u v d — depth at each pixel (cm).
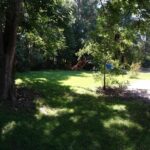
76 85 1623
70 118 923
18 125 827
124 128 852
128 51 1492
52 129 814
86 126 851
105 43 1405
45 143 724
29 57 2400
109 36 1392
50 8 1320
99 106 1095
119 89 1477
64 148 702
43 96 1228
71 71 2661
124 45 1416
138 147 727
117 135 796
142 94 1403
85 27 3197
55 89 1448
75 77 2062
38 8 1265
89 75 2242
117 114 995
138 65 2239
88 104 1119
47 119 897
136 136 796
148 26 1220
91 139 760
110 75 1446
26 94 1225
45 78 1936
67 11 1541
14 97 1080
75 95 1295
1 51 1055
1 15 1015
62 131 802
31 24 1321
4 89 1055
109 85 1520
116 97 1294
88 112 1000
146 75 2378
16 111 952
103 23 1367
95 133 802
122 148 719
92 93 1372
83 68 2927
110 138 773
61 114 964
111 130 829
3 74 1056
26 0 1198
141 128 860
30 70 2475
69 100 1180
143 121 927
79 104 1113
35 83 1650
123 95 1352
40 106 1051
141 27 1228
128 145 736
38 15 1348
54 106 1068
